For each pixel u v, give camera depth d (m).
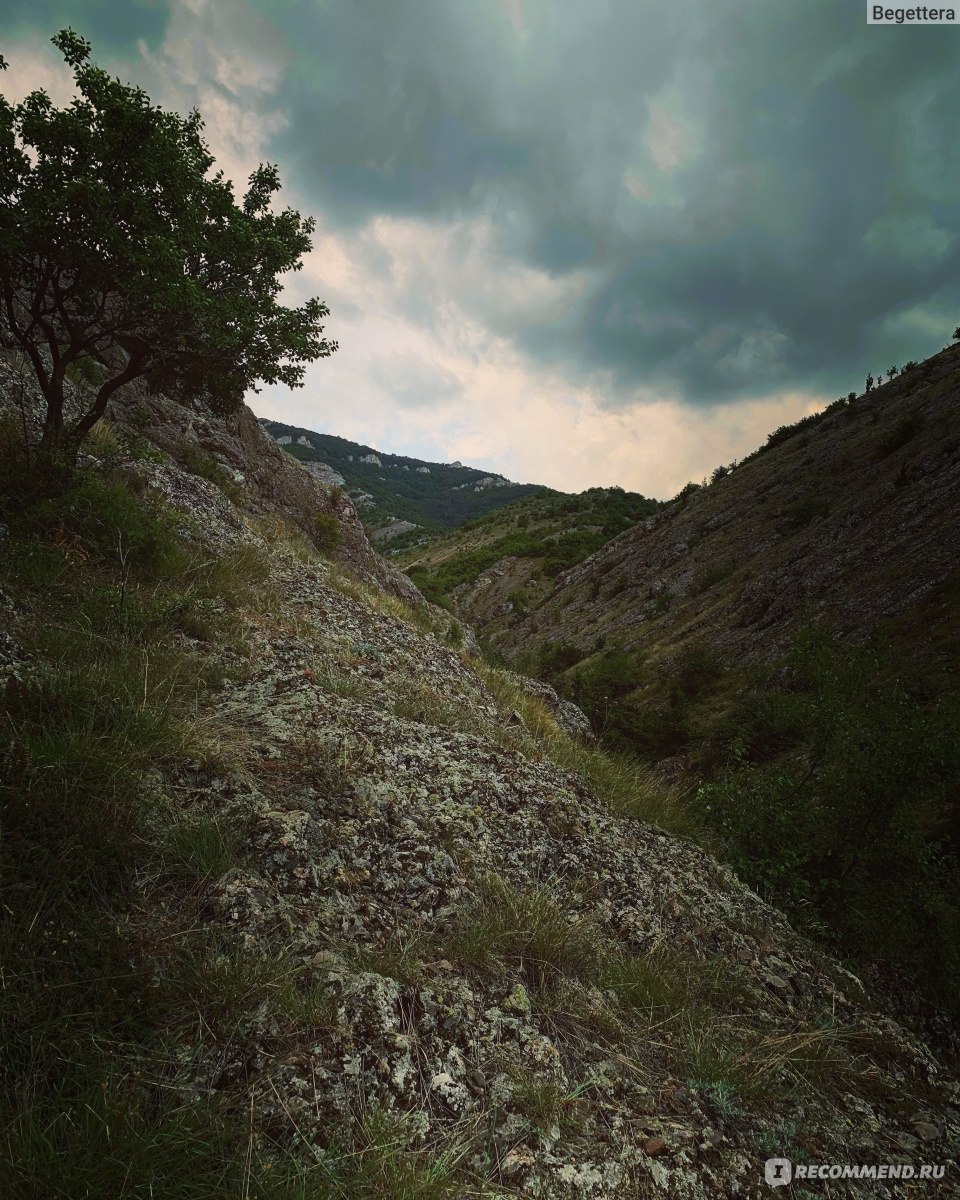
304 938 2.73
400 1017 2.51
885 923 7.88
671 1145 2.41
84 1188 1.62
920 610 35.34
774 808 8.41
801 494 74.69
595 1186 2.15
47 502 6.43
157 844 2.94
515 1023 2.76
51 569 5.71
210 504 12.71
